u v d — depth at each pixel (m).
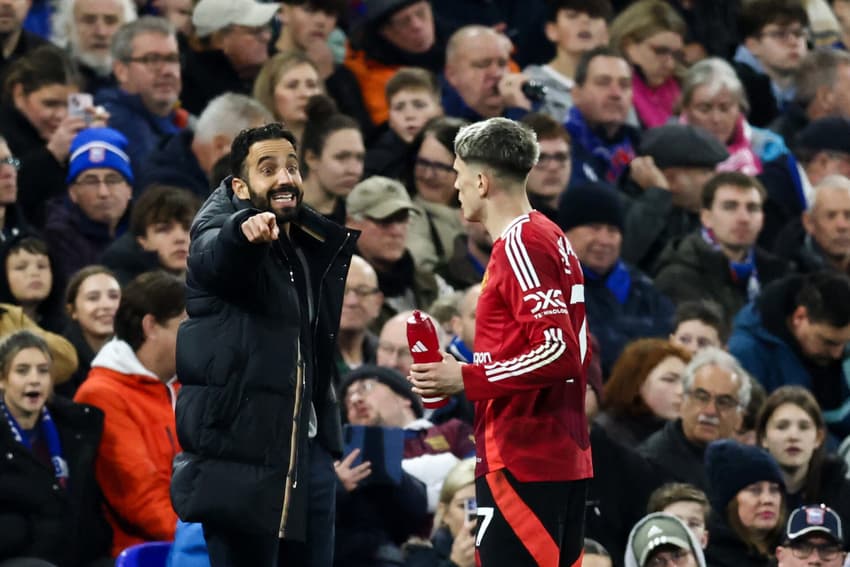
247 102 40.47
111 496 31.44
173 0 46.69
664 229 44.62
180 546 25.75
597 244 40.88
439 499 31.75
